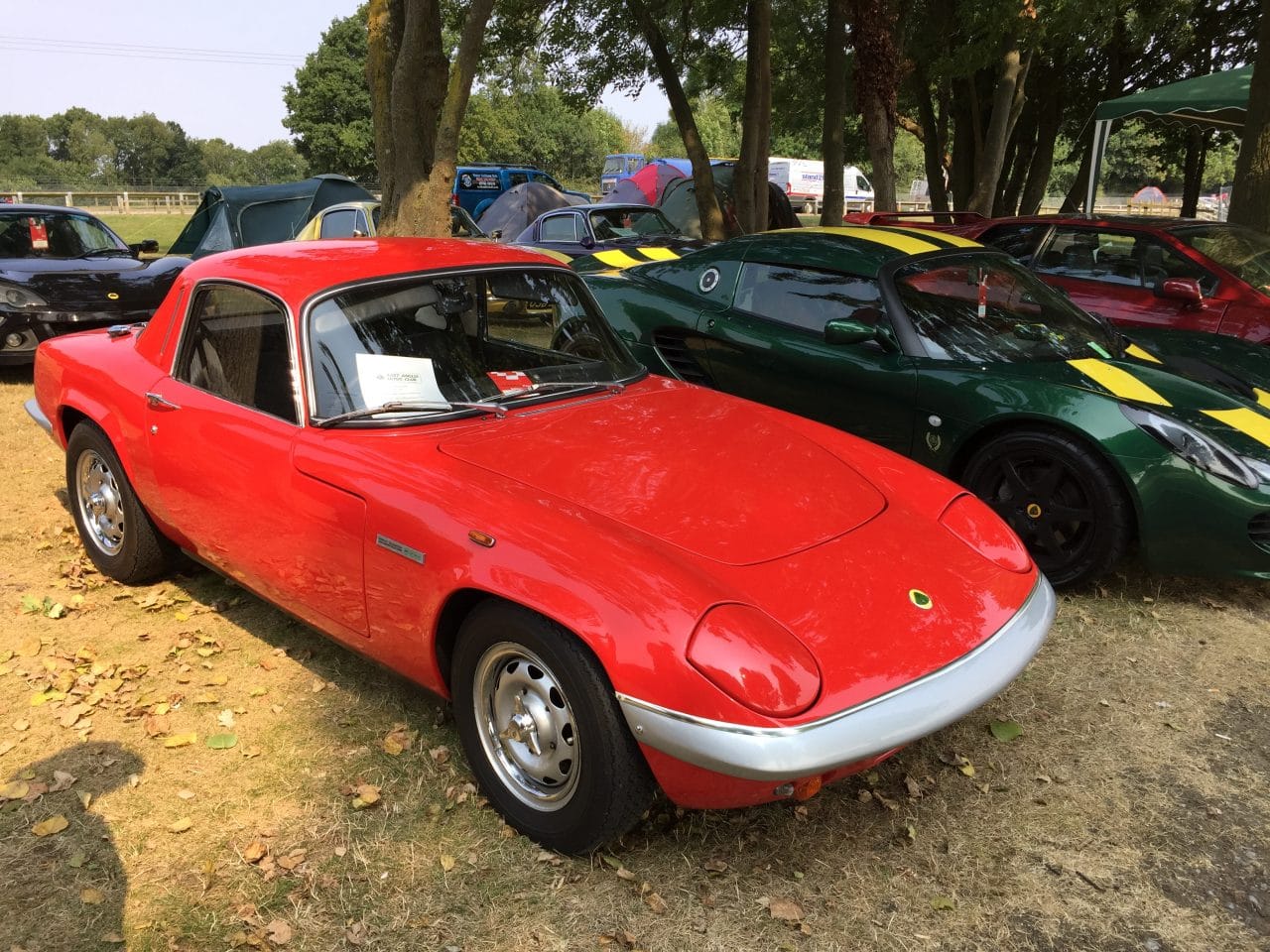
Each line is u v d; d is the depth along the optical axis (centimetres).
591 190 8175
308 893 236
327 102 6350
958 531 282
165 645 360
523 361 338
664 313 546
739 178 1460
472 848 252
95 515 409
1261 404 432
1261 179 851
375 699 324
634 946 221
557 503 252
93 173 14200
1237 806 278
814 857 252
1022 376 414
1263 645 378
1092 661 363
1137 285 685
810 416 482
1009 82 1429
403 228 920
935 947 223
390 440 284
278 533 299
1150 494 379
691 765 210
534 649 233
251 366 314
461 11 1484
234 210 1390
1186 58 2014
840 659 219
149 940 221
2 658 348
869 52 1319
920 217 1073
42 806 268
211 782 279
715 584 227
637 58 1555
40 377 426
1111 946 224
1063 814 273
